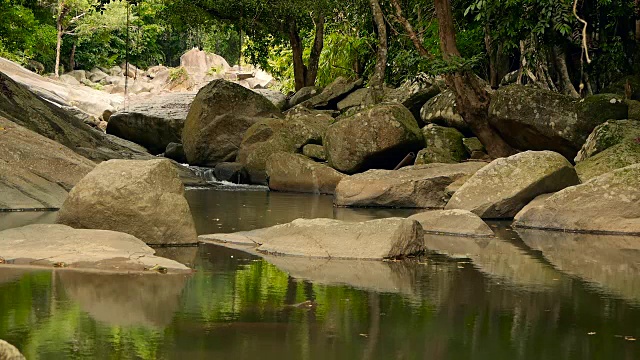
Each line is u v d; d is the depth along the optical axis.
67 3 59.09
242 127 25.69
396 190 16.39
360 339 6.08
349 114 21.67
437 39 23.50
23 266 8.40
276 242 10.08
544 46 20.23
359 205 16.41
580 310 7.12
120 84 59.97
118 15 62.78
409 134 20.08
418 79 20.59
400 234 9.83
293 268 8.89
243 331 6.22
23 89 21.69
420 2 23.64
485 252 10.41
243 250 10.08
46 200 13.98
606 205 12.72
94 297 7.14
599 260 9.88
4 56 52.09
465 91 19.11
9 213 13.17
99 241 9.15
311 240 9.93
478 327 6.48
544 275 8.80
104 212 10.10
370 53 29.77
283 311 6.88
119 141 26.98
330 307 7.07
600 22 20.48
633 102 17.97
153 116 29.41
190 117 26.31
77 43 63.00
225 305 7.04
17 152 14.55
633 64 20.06
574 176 14.20
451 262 9.55
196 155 25.67
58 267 8.40
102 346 5.73
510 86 18.81
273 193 19.89
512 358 5.69
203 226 12.48
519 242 11.43
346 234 9.89
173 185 10.50
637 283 8.38
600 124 17.22
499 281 8.41
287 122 23.80
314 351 5.75
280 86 43.62
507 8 19.50
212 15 31.45
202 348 5.75
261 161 22.89
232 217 13.90
